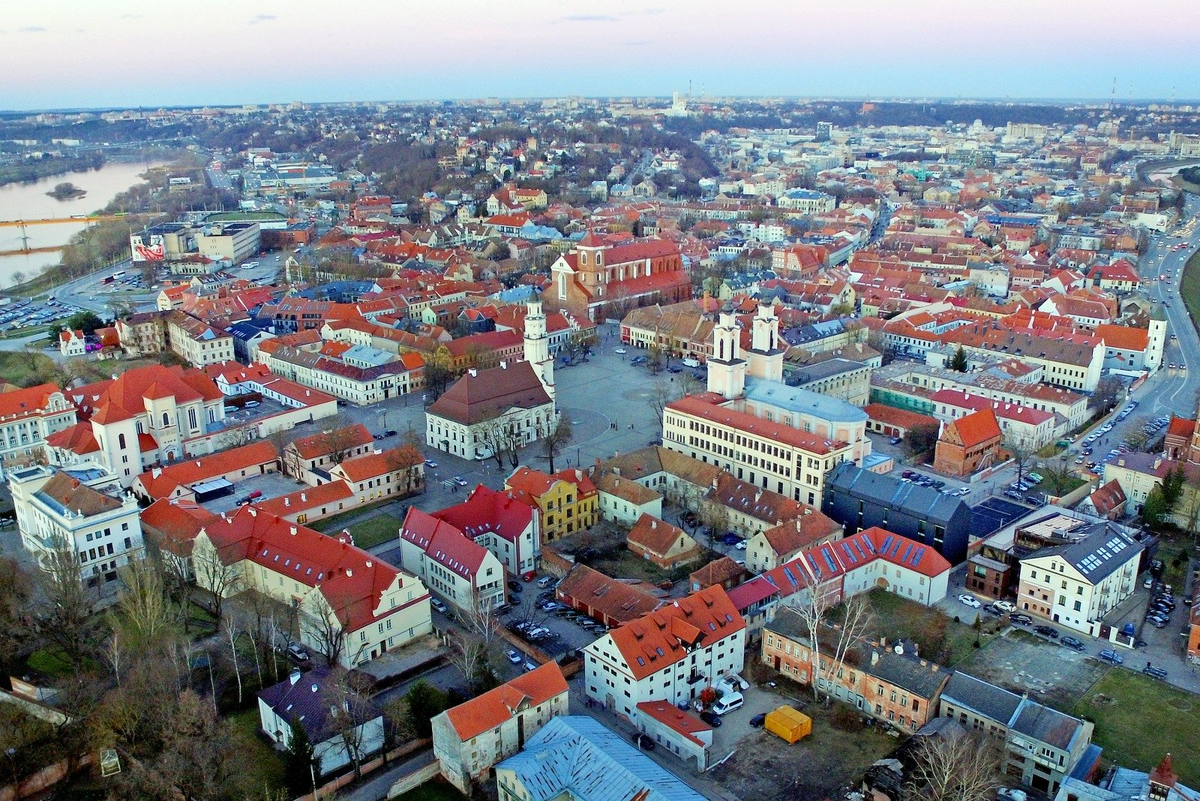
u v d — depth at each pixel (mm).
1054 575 176000
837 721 147125
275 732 140000
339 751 134375
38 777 131250
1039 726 134750
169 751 126938
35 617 164000
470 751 131250
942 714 144000
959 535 199875
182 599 174750
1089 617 173000
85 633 167000
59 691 149250
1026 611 181500
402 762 138375
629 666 144375
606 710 150750
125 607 161750
